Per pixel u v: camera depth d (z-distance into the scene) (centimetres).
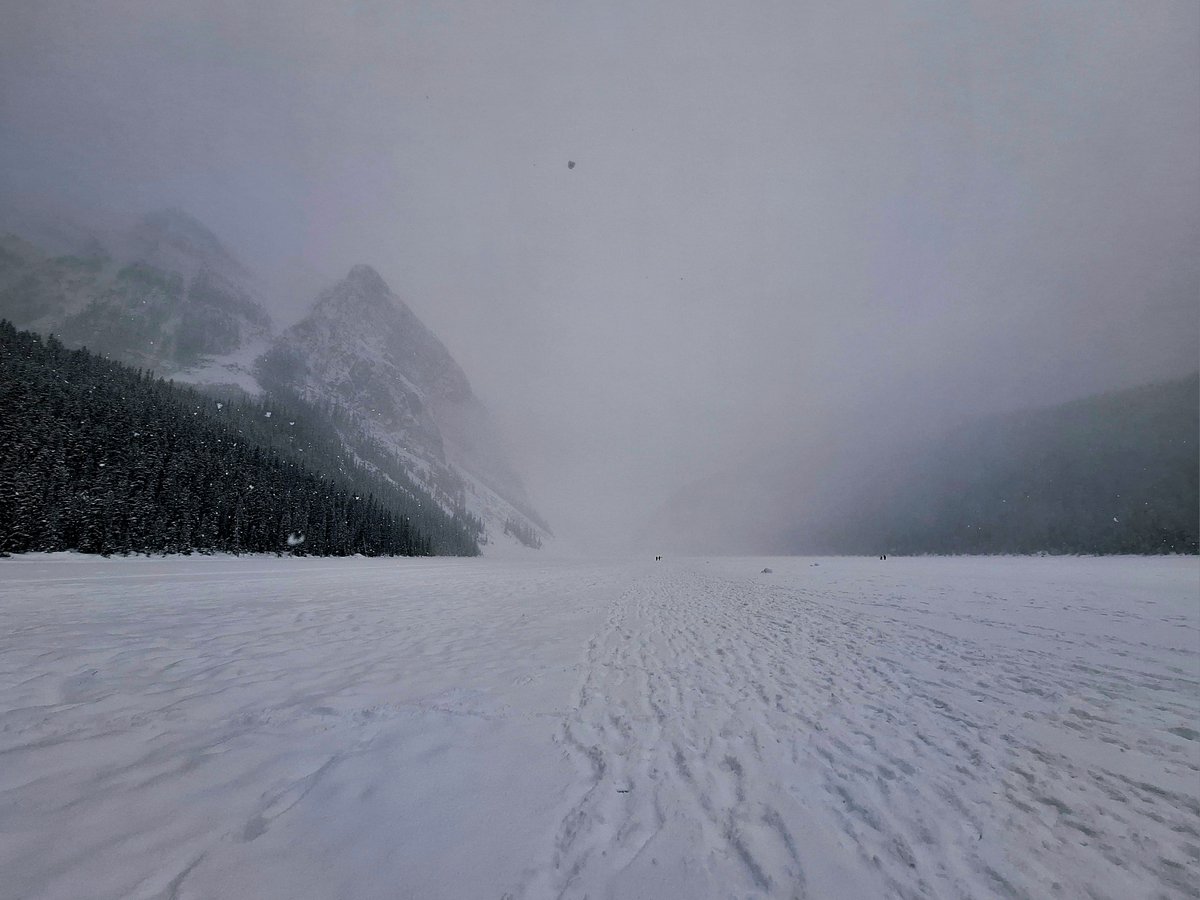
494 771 332
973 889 235
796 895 228
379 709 432
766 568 3897
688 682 569
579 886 230
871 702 510
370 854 242
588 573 3098
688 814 292
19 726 347
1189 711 489
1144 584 1956
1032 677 613
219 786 289
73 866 216
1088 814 302
